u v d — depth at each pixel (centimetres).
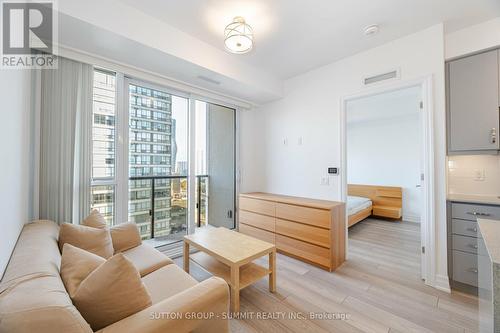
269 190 382
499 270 78
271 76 332
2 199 95
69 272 101
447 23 213
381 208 477
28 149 167
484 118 209
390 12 197
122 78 240
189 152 306
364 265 261
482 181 235
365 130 547
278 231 300
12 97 116
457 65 223
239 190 383
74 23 167
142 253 189
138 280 99
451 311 176
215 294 108
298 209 277
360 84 268
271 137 379
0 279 89
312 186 319
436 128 217
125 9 187
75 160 203
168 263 177
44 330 68
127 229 204
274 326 161
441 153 214
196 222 334
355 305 185
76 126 204
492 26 207
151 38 202
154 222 278
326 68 302
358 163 558
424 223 223
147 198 271
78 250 114
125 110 246
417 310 178
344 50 263
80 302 88
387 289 209
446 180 215
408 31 226
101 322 90
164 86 279
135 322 87
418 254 293
